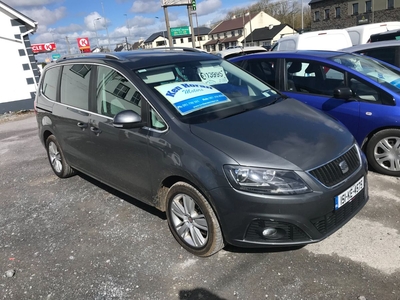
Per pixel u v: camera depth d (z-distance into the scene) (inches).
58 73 185.5
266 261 115.9
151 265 119.6
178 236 125.7
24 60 544.7
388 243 118.7
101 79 150.3
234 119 122.1
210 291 105.1
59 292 110.7
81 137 162.2
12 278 119.5
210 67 155.6
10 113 534.6
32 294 111.0
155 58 150.5
